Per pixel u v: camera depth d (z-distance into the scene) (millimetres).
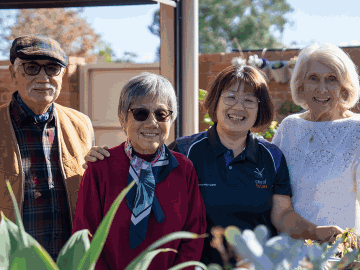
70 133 1873
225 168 1749
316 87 1956
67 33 14820
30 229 1669
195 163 1780
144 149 1468
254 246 723
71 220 1765
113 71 5918
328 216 1915
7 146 1687
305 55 2025
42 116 1768
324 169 1938
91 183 1496
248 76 1744
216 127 1865
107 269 1415
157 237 1447
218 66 5312
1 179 1653
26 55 1622
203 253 1691
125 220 1434
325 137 1999
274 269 715
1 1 3117
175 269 843
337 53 1940
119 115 1512
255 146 1820
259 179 1765
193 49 3082
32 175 1722
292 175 2012
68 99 6051
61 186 1790
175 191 1522
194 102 3121
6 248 828
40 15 14336
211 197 1719
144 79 1458
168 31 3088
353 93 1973
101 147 1576
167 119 1457
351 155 1920
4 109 1765
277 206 1824
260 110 1834
